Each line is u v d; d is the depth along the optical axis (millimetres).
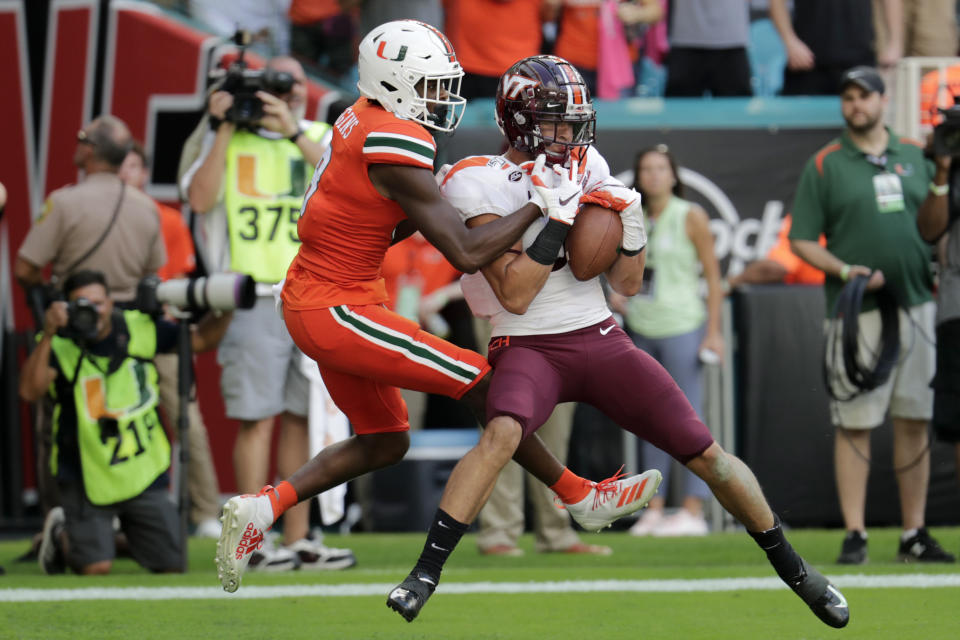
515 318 15336
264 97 23516
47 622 17797
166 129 32438
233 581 15859
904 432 24984
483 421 15750
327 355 15477
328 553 24438
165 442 24484
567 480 15852
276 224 24031
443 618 18078
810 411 30562
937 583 21109
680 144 32656
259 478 24141
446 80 15508
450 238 14656
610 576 22719
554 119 14953
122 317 24125
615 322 15672
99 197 25797
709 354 29594
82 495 23891
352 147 15117
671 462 31922
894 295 24578
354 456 16453
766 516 15062
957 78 32219
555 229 14719
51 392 24109
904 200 24797
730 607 18953
